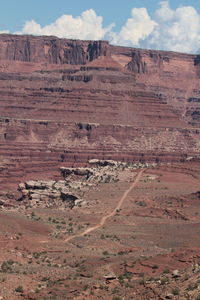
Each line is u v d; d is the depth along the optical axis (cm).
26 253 16500
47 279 13762
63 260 16100
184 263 14262
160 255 15612
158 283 12006
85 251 17450
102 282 13125
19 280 13288
